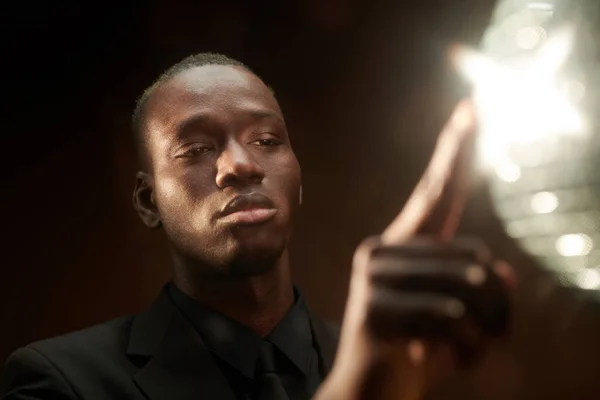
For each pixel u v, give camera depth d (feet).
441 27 9.22
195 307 3.18
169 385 3.01
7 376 3.10
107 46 9.26
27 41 9.06
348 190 9.49
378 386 1.89
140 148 3.36
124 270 8.96
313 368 3.19
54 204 8.96
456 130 1.96
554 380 8.67
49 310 8.72
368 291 1.88
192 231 3.03
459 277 1.85
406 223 1.95
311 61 9.63
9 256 8.74
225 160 2.99
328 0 9.56
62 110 9.14
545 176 2.19
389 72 9.50
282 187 3.07
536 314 8.69
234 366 3.05
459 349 1.88
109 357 3.09
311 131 9.58
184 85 3.18
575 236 2.28
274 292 3.18
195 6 9.38
